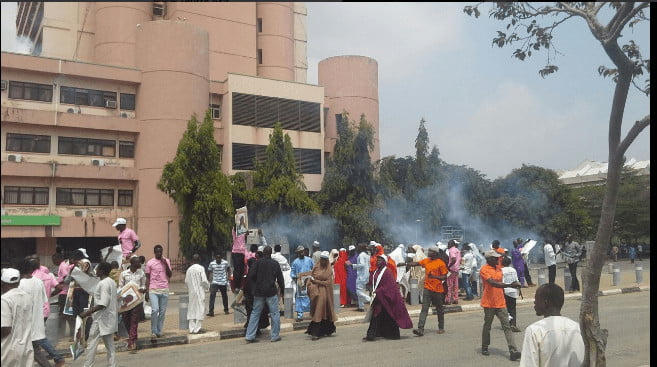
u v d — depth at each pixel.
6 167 25.31
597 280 4.29
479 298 15.98
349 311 13.80
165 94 28.77
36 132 26.59
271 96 33.97
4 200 25.59
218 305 16.47
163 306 10.21
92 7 33.97
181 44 29.25
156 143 28.59
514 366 7.70
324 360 8.25
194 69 29.62
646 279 21.38
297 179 30.27
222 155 32.78
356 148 31.94
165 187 26.55
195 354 9.03
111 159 28.56
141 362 8.49
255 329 10.07
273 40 40.00
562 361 3.70
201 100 29.95
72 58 33.41
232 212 26.72
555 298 3.89
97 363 8.50
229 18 37.50
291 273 12.71
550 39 5.30
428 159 36.34
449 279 14.31
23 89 26.06
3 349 6.08
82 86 27.83
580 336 3.80
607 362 7.80
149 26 29.25
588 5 4.75
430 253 10.43
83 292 9.59
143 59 29.17
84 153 27.89
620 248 34.03
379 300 9.81
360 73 38.72
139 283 10.37
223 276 13.73
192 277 10.78
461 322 11.97
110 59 32.34
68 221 27.20
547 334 3.75
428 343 9.49
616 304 14.44
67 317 9.58
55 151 27.05
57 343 9.53
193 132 26.58
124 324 10.07
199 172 26.58
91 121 27.61
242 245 13.74
